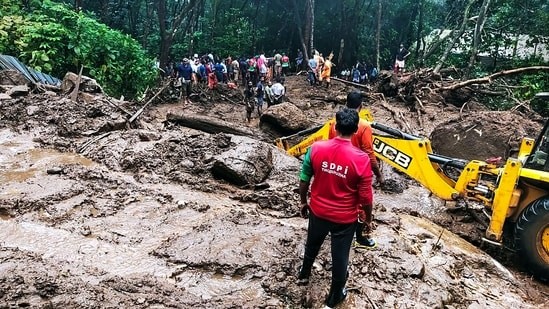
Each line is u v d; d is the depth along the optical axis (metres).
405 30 33.44
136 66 14.55
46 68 12.35
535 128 9.67
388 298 4.15
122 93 14.63
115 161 6.62
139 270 4.17
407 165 6.42
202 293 3.96
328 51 34.41
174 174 6.34
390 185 7.70
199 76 19.28
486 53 24.45
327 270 4.37
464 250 5.52
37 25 12.41
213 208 5.52
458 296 4.50
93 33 13.30
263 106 18.06
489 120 9.68
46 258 4.18
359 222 4.68
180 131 7.92
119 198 5.52
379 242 4.97
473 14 24.77
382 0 32.72
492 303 4.54
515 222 5.73
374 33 33.53
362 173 3.56
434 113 14.82
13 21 12.52
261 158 6.58
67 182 5.80
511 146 9.24
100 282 3.89
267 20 33.56
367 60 33.28
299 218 5.54
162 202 5.49
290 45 33.47
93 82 9.93
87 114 8.20
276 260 4.43
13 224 4.78
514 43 20.66
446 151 9.93
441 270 4.88
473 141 9.59
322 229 3.75
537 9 21.25
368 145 4.68
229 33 29.12
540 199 5.39
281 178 6.64
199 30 30.47
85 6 25.86
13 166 6.31
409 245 5.12
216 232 4.82
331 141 3.67
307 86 21.70
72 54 13.02
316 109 17.14
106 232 4.77
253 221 5.14
